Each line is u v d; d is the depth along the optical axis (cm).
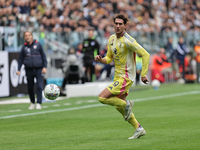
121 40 2128
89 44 5444
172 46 7169
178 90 5378
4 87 4462
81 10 7219
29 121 2889
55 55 5128
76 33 5969
